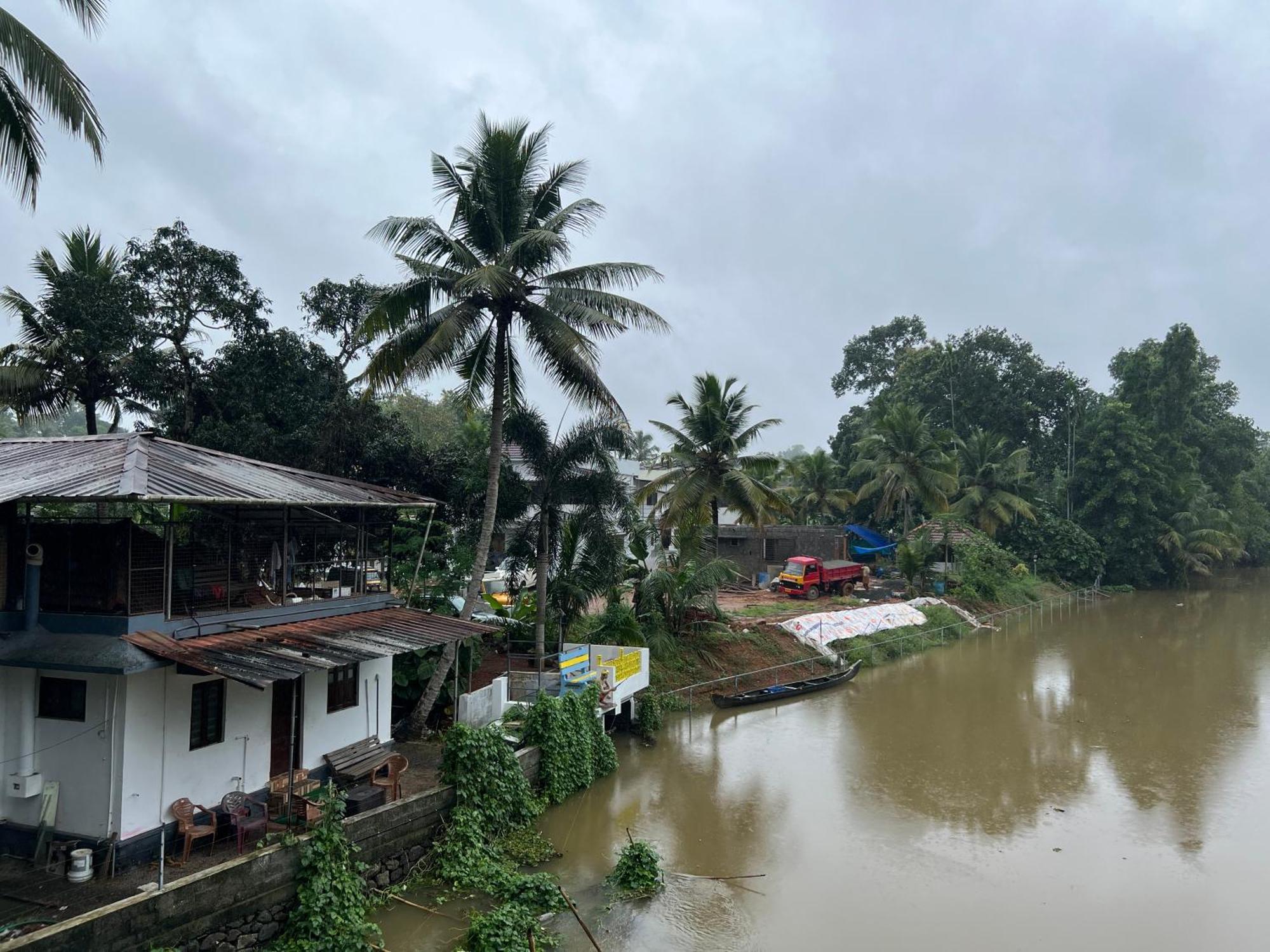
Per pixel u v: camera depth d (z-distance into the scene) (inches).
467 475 994.7
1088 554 2432.3
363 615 671.1
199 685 528.1
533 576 1262.3
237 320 977.5
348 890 485.7
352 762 643.5
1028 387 2763.3
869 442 2266.2
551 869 596.7
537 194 823.1
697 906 545.6
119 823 471.5
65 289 914.1
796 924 525.0
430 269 792.3
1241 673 1318.9
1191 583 2770.7
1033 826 694.5
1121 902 561.0
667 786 781.3
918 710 1077.8
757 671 1136.8
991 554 2081.7
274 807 547.2
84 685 485.4
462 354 828.6
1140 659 1438.2
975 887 581.0
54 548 500.4
